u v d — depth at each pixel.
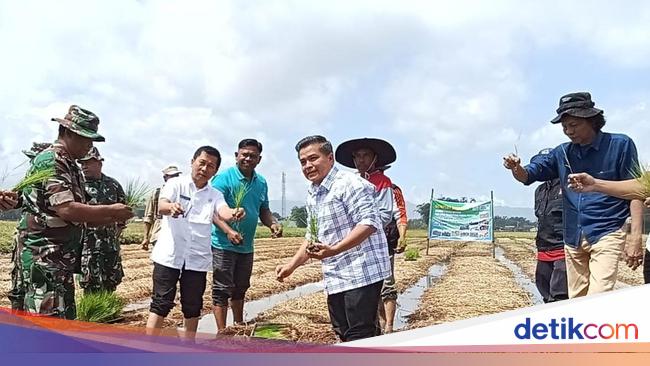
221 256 6.80
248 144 6.83
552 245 5.99
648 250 4.57
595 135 4.86
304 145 4.31
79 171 4.61
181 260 5.71
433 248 36.72
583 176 3.96
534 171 5.30
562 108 4.82
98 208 4.33
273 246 36.69
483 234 24.86
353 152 6.09
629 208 4.84
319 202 4.33
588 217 4.91
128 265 17.81
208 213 5.93
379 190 5.97
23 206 4.25
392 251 6.61
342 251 4.03
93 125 4.43
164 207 5.50
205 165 5.85
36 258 4.18
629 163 4.75
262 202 7.27
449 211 25.11
